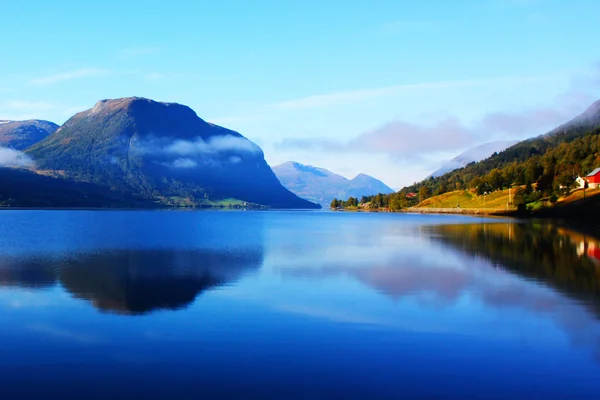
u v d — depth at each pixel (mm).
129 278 44938
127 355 23891
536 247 71125
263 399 19141
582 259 57125
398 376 21312
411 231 114312
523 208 189875
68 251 68188
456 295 37156
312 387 20188
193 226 145500
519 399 19203
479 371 21891
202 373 21609
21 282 42625
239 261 57344
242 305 34094
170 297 36688
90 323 29531
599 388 20156
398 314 31562
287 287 40750
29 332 27719
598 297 36188
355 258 60375
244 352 24281
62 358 23484
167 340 26188
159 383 20562
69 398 19234
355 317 30781
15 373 21641
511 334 27203
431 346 25203
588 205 170375
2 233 106375
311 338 26484
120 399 19141
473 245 75812
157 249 71500
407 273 47906
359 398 19234
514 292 38156
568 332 27547
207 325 29016
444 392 19766
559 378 21141
